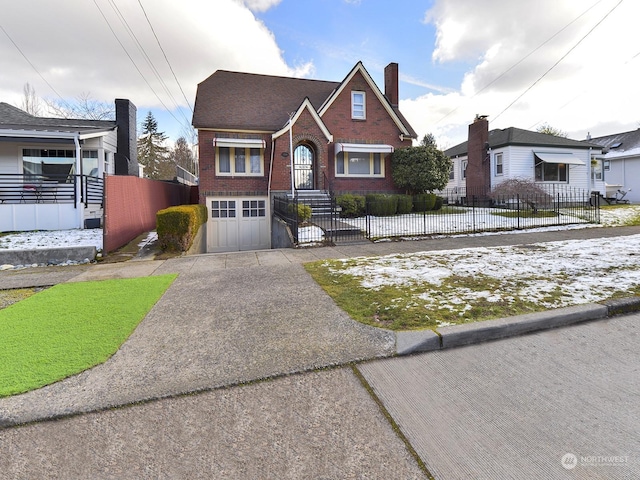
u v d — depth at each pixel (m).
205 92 17.64
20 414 2.63
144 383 3.06
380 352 3.57
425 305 4.75
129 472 2.12
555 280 5.74
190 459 2.22
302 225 12.53
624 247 8.65
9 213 11.88
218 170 16.38
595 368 3.24
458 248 9.45
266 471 2.12
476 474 2.06
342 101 17.81
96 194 13.68
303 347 3.70
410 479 2.04
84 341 3.87
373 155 18.19
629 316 4.44
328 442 2.36
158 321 4.50
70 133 13.23
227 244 16.55
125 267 8.03
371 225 13.18
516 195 17.61
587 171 21.89
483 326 3.90
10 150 14.79
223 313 4.77
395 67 19.88
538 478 2.03
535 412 2.62
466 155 25.97
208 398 2.86
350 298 5.23
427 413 2.64
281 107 17.92
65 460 2.23
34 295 5.78
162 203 17.02
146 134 54.75
